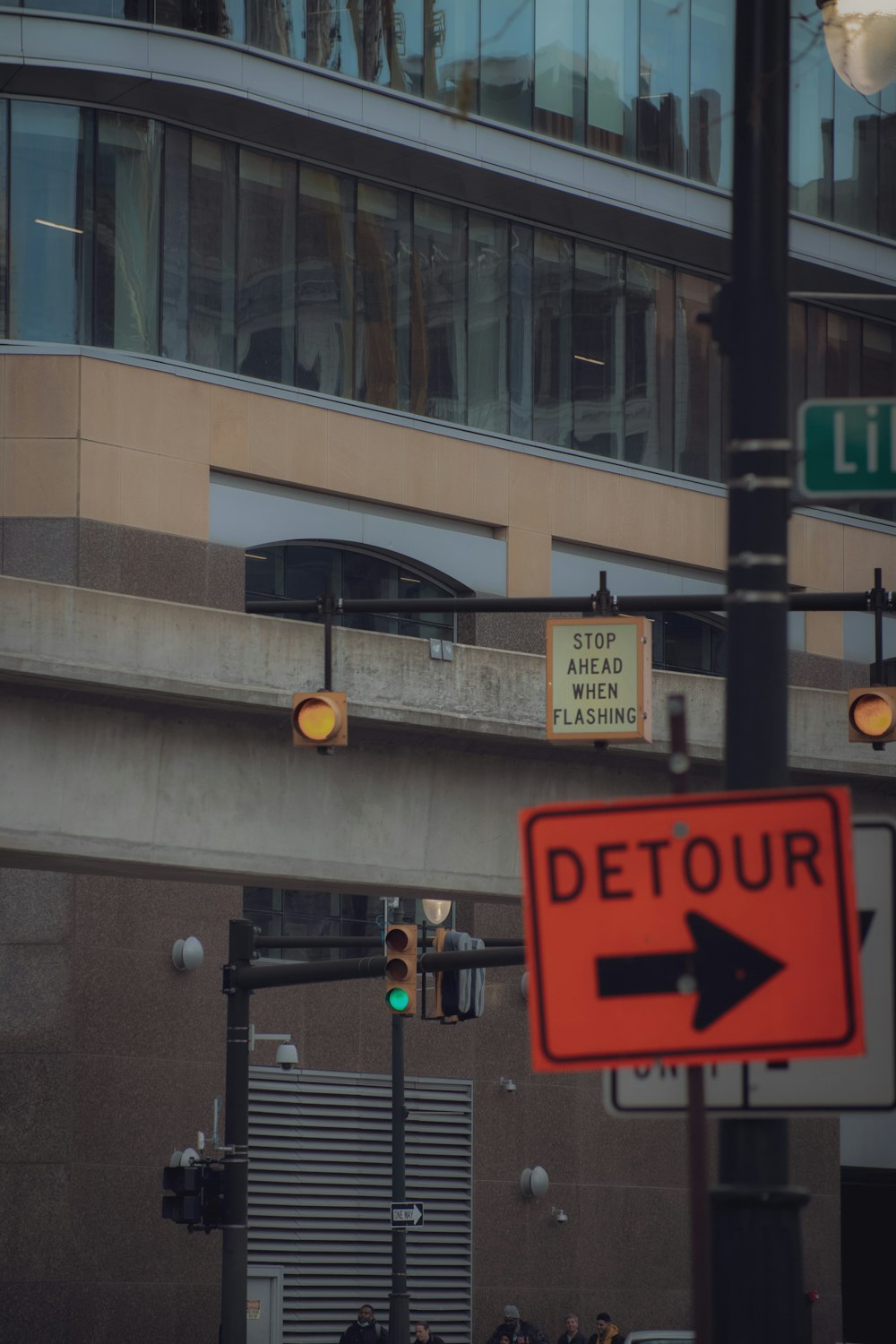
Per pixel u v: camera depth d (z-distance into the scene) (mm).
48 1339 55312
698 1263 10016
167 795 38219
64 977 56812
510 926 67562
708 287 75062
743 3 13516
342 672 40562
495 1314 64312
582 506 70312
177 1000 58625
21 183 60250
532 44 69188
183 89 60844
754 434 13219
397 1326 54156
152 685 36812
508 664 42438
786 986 10109
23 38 59344
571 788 43562
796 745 45750
